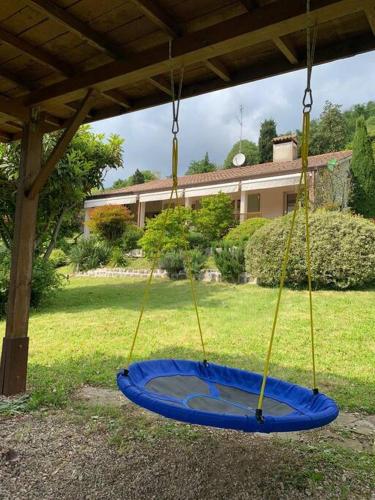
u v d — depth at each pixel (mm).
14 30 2551
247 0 2086
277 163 17344
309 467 2328
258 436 2789
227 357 4613
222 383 2945
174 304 7457
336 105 32312
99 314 6801
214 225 13047
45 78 3283
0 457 2355
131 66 2674
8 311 3453
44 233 7723
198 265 10203
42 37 2627
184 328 5859
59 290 8219
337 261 7523
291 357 4590
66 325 6102
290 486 2121
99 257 13398
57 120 3869
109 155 8547
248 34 2145
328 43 2482
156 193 17328
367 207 15492
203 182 15797
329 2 1882
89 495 2006
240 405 2518
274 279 8234
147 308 7230
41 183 3400
